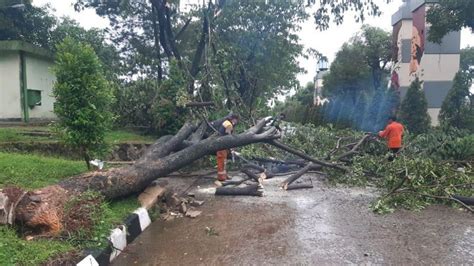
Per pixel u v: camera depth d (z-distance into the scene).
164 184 8.36
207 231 5.45
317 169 9.57
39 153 8.66
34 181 5.52
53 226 4.16
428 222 5.92
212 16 14.28
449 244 4.90
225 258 4.46
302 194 7.90
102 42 18.45
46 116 14.88
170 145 7.63
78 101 6.03
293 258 4.44
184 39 18.38
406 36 26.23
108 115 6.43
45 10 17.94
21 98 13.33
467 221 5.99
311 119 27.08
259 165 10.35
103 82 6.29
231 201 7.28
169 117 11.62
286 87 19.70
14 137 9.38
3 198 3.99
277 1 15.67
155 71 17.12
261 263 4.30
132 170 6.08
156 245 4.90
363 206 6.90
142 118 12.70
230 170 10.29
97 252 4.05
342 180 9.02
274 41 16.27
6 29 16.58
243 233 5.36
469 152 9.95
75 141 6.02
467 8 13.65
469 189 7.44
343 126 25.20
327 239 5.09
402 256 4.48
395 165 8.48
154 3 13.98
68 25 18.95
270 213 6.40
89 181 5.40
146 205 5.92
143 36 18.64
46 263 3.51
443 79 23.72
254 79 16.67
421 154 10.34
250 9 15.62
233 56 14.70
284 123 13.78
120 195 5.78
